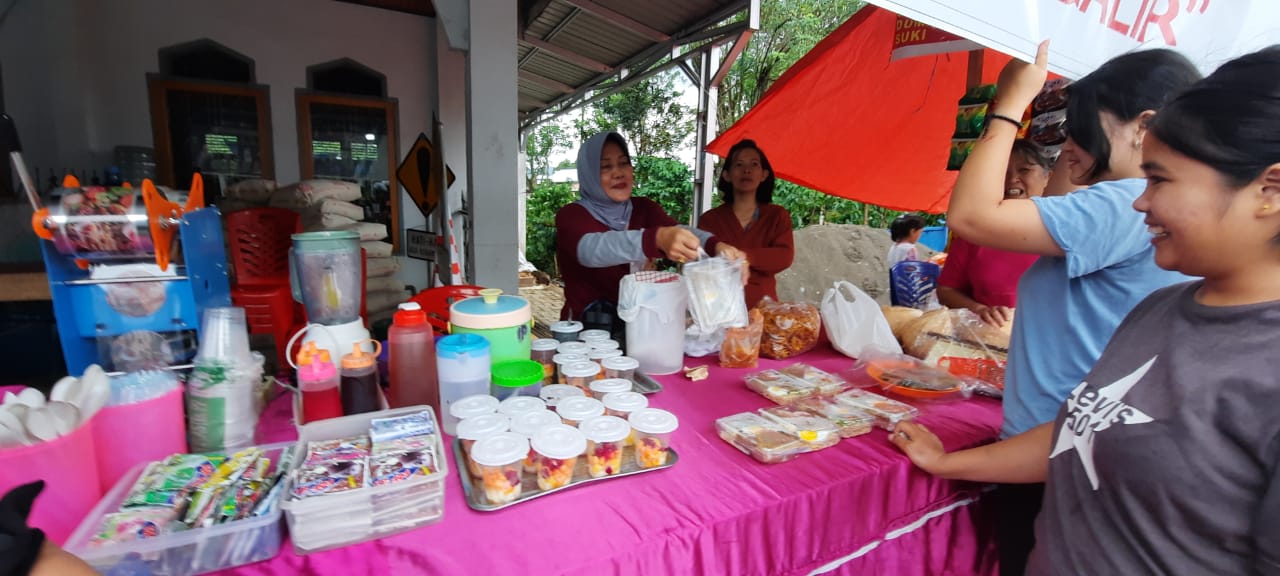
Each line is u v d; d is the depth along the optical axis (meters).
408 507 0.79
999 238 0.98
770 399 1.34
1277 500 0.54
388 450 0.87
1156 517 0.68
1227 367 0.61
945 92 3.55
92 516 0.70
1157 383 0.69
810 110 3.83
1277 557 0.54
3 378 2.38
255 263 1.93
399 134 5.53
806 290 5.10
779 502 0.91
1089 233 0.93
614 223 2.21
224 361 0.99
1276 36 1.23
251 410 1.01
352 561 0.73
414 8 5.39
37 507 0.68
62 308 1.00
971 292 2.38
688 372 1.49
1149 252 0.97
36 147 4.04
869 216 8.02
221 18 4.79
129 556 0.65
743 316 1.49
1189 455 0.63
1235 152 0.57
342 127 5.34
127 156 4.48
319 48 5.14
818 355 1.78
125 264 1.03
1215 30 1.22
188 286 1.09
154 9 4.59
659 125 12.70
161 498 0.74
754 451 1.06
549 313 6.81
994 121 1.02
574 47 5.67
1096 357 1.02
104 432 0.84
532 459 0.96
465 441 0.94
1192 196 0.62
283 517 0.76
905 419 1.22
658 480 0.97
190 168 4.89
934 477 1.13
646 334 1.50
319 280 1.17
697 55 4.58
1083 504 0.78
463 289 1.76
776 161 4.34
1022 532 1.31
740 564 0.89
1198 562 0.64
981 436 1.21
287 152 5.16
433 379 1.20
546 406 1.11
